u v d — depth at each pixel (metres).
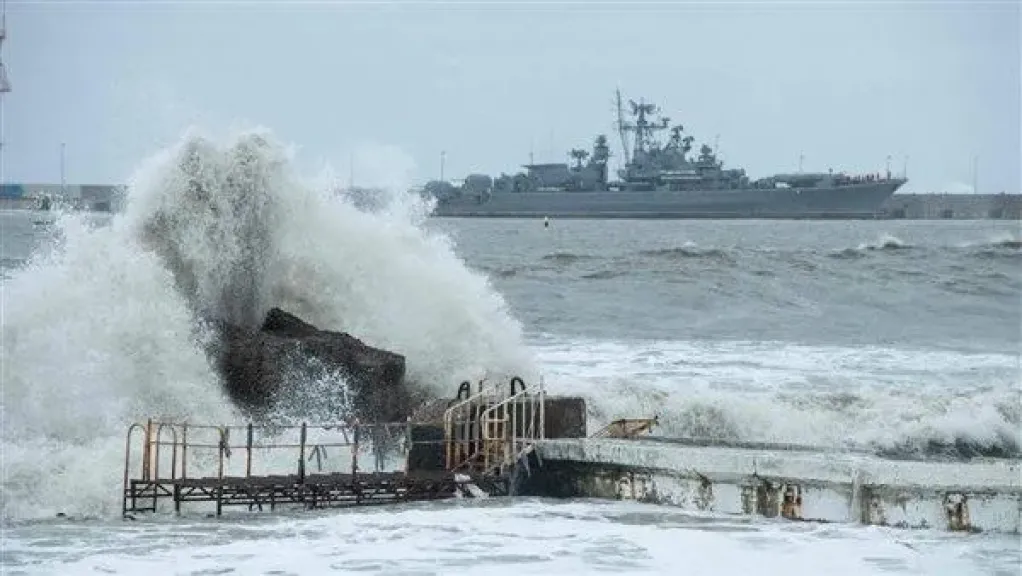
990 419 79.62
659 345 126.00
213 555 42.81
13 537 45.44
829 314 165.25
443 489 54.75
